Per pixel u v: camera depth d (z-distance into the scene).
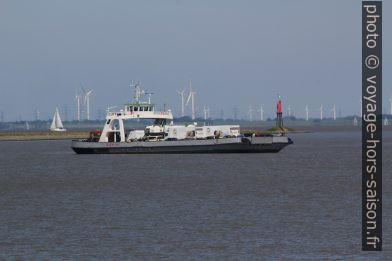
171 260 174.12
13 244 189.88
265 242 190.62
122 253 180.38
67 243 190.75
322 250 182.25
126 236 198.75
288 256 176.50
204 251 181.75
